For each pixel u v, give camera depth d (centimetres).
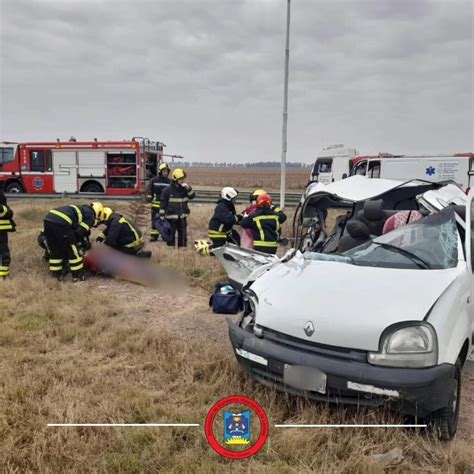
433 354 298
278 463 293
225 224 817
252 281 417
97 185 2102
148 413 346
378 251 391
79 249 748
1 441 312
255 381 382
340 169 2177
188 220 1414
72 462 293
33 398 367
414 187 547
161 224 1021
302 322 324
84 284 722
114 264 767
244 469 289
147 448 305
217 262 827
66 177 2102
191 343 477
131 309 608
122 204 1797
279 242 664
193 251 925
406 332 300
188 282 734
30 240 1048
